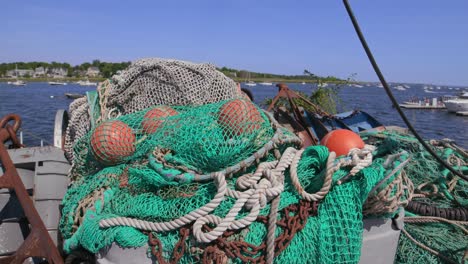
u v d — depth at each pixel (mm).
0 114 27172
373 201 2572
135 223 2377
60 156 3467
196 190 2471
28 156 3326
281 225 2367
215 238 2236
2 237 2621
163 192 2512
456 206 3680
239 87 3920
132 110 3332
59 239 2885
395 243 2844
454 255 3188
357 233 2453
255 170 2619
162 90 3262
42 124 20188
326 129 4883
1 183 2473
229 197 2393
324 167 2549
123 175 2758
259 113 2809
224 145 2533
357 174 2506
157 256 2293
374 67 2295
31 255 2258
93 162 3078
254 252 2277
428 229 3410
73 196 2842
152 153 2617
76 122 3643
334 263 2434
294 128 4883
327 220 2455
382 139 4078
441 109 45406
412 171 3910
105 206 2648
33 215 2387
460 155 4164
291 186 2521
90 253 2660
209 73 3355
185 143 2557
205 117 2648
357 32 2184
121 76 3451
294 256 2367
